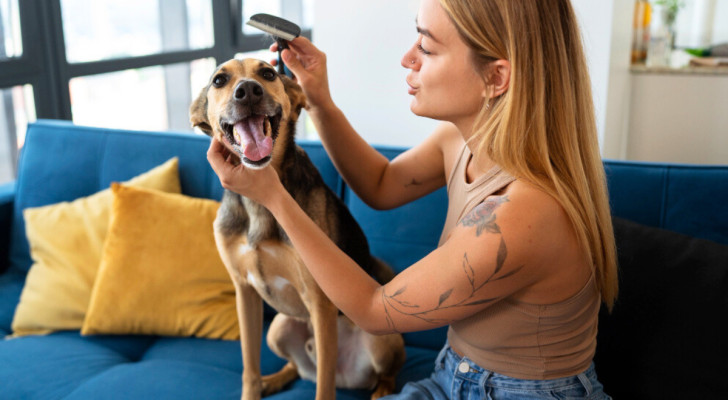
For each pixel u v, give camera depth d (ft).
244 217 4.15
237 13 13.88
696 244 4.62
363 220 5.85
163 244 5.76
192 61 12.48
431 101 3.53
